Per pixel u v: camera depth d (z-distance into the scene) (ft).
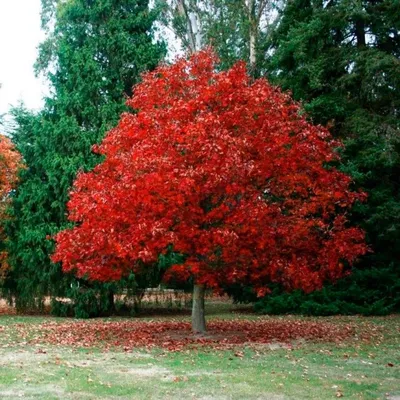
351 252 45.68
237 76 44.16
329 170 49.93
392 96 69.00
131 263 44.75
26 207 71.05
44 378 29.22
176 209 39.42
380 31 69.56
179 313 76.69
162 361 34.63
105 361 34.71
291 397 25.55
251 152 42.75
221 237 39.04
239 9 98.12
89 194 44.55
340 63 68.95
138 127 45.14
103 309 69.72
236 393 26.23
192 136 39.58
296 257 45.11
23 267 72.90
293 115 47.50
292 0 78.79
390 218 64.85
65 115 73.10
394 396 25.84
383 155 62.08
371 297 69.21
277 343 43.04
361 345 42.27
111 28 77.82
